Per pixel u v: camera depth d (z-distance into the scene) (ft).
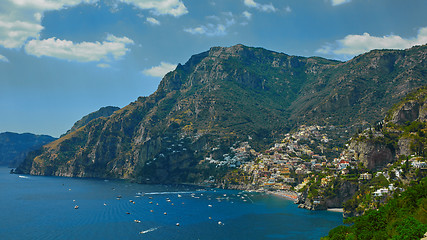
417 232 475.31
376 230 597.52
